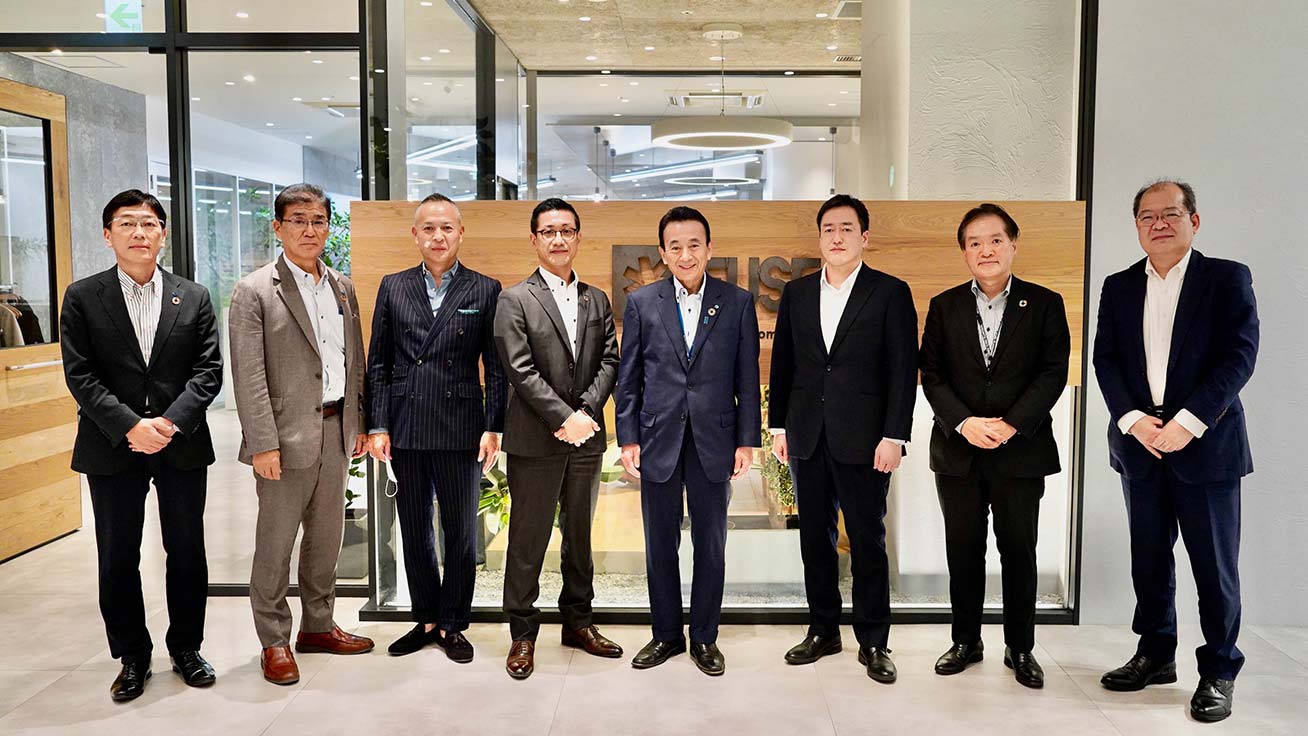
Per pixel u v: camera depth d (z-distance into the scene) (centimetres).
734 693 332
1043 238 390
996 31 398
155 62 472
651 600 365
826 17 396
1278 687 336
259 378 340
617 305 397
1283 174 384
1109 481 398
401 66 411
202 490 343
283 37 440
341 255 456
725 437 351
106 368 326
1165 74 386
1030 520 341
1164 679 340
